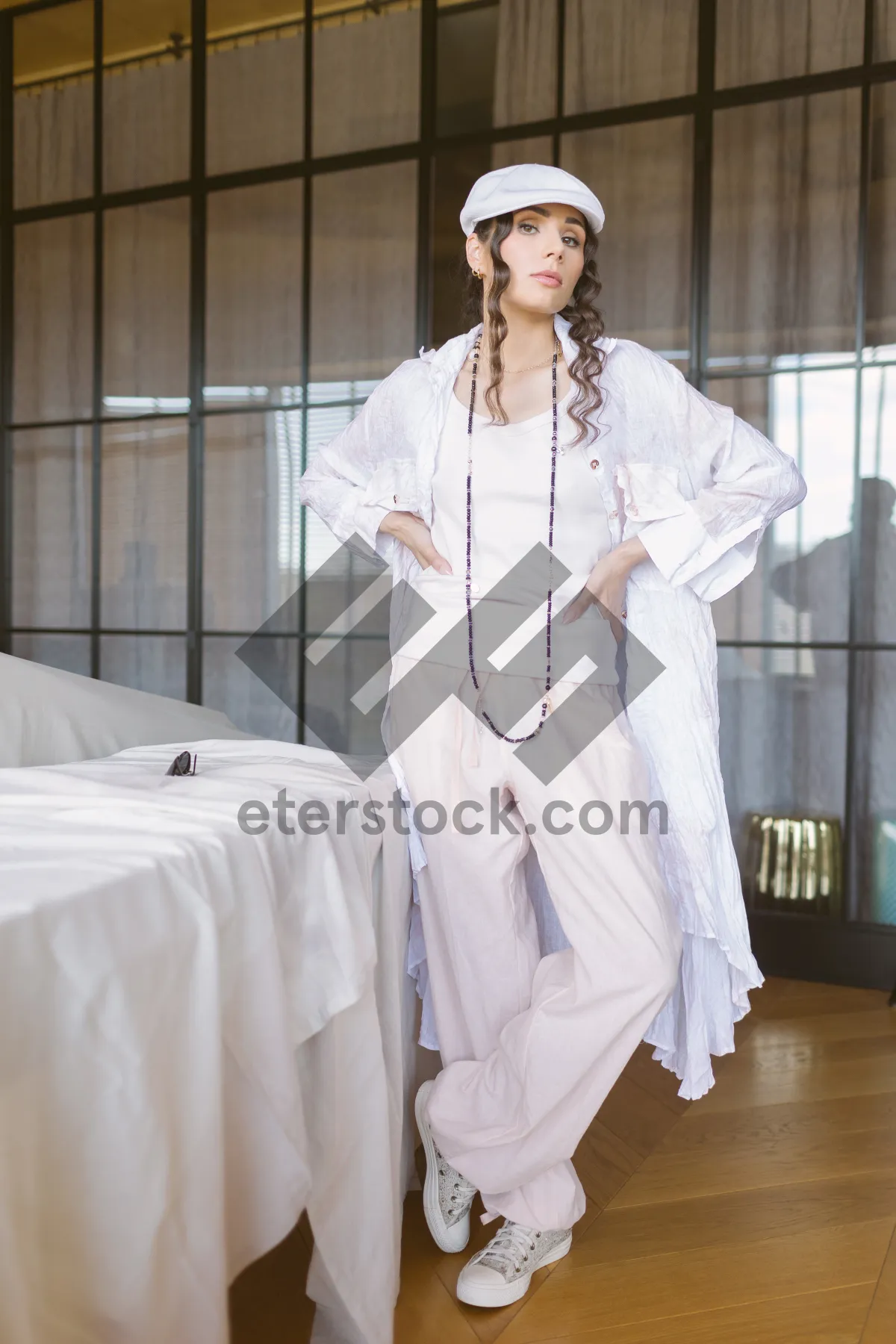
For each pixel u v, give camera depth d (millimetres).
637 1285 1499
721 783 1553
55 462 3818
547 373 1453
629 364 1488
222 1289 977
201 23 3535
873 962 2912
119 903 910
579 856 1381
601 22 3105
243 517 3529
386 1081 1388
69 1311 809
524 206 1373
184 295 3611
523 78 3184
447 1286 1503
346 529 1682
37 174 3824
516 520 1440
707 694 1548
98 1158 847
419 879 1568
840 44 2898
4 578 3875
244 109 3502
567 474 1435
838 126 2910
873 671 2945
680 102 3025
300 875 1264
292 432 3457
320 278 3406
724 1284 1497
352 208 3363
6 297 3871
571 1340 1372
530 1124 1400
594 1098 1389
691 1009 1556
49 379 3822
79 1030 839
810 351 2965
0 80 3855
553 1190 1510
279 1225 1126
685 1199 1746
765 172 2982
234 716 3531
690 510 1440
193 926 1002
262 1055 1121
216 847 1084
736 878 1545
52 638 3824
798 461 2992
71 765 1464
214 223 3543
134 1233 862
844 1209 1707
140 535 3689
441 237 3270
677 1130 2012
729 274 3025
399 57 3301
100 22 3705
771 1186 1788
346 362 3383
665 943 1361
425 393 1560
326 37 3387
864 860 2965
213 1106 992
